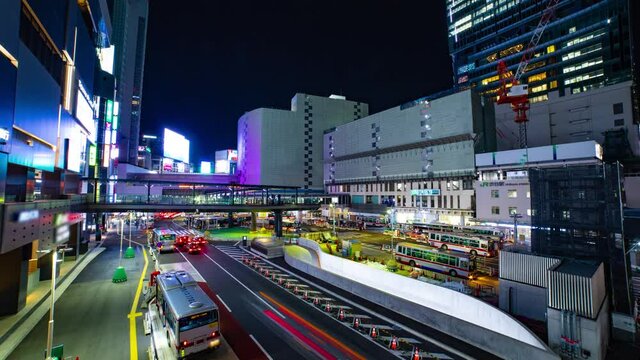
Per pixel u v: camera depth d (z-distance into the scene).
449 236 43.62
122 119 154.25
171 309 15.08
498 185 54.94
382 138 86.94
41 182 27.27
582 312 14.59
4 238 15.04
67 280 27.73
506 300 19.72
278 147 120.12
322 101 127.94
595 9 84.06
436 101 72.00
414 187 76.44
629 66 76.94
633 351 15.99
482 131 68.75
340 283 26.59
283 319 19.70
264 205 54.28
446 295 20.22
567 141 73.94
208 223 75.31
